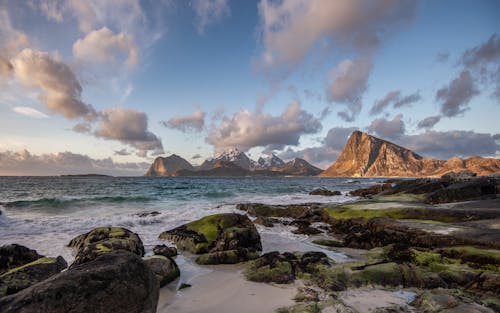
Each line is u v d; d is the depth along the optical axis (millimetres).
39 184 77875
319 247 14281
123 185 75375
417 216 17703
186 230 14984
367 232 14766
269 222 20969
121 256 5203
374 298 7301
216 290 8234
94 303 4188
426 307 6438
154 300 5191
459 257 10242
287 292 7895
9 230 17188
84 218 21062
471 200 23281
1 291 6426
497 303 6746
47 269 7504
